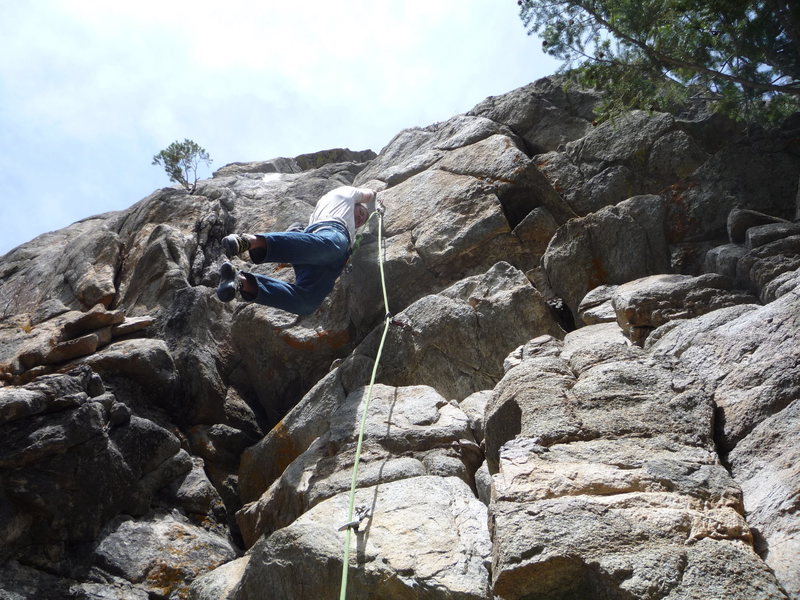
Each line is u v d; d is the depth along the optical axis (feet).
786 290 16.57
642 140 26.66
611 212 23.86
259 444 22.13
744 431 12.71
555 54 24.91
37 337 26.50
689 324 16.40
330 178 34.04
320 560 12.89
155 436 21.85
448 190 26.61
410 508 13.96
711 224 23.75
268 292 18.34
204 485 22.26
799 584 9.14
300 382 25.26
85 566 19.20
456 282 24.36
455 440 16.89
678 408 13.21
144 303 27.30
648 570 9.50
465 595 11.50
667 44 23.70
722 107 24.73
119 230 32.35
